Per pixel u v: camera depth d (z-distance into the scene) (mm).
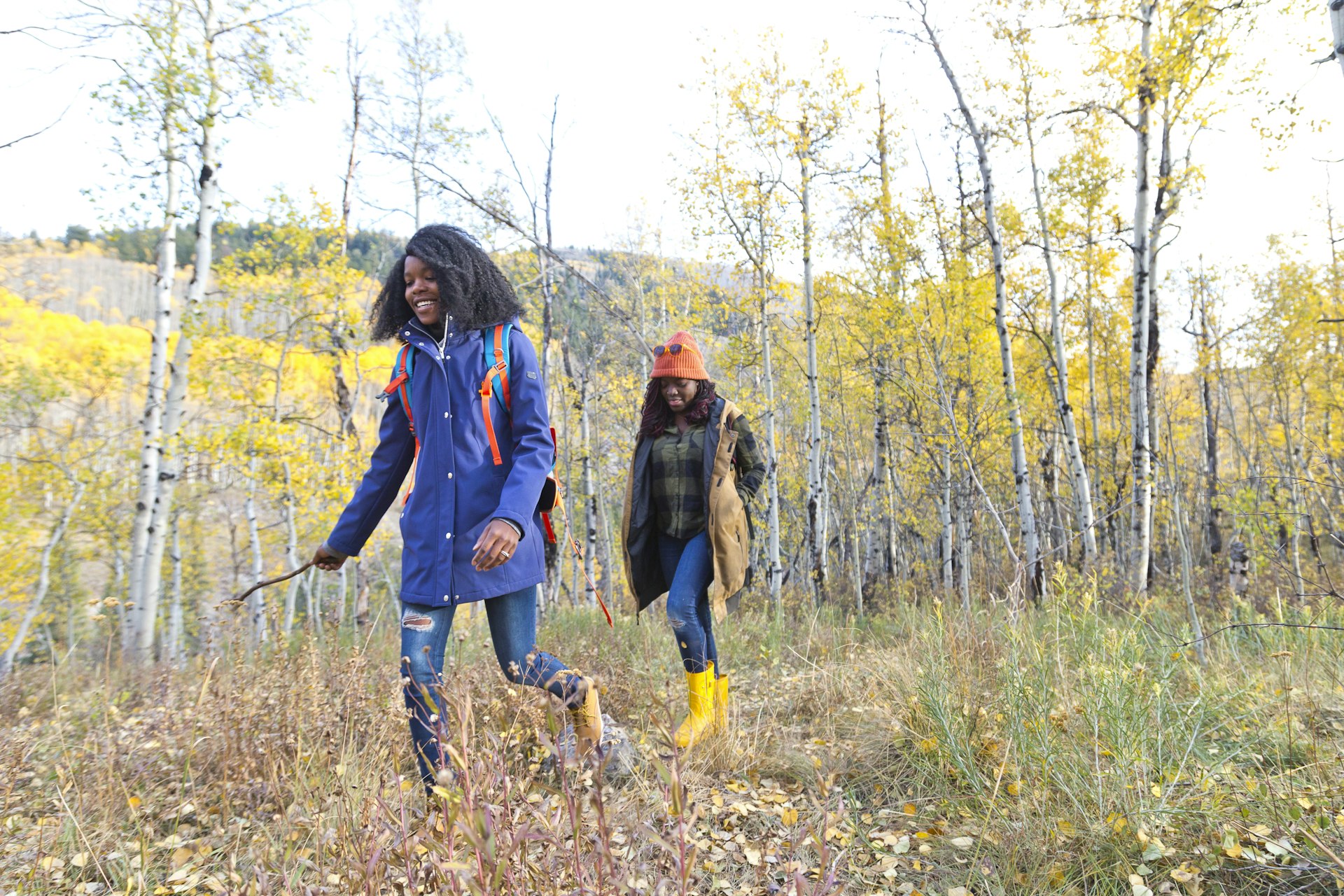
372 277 14289
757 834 2311
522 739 2121
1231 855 1960
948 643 3498
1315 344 19391
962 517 12852
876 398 14844
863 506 17453
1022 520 10789
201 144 10836
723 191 12555
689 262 15648
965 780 2525
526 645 2367
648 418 3566
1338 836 1993
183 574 19609
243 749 2553
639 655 4406
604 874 1257
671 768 1260
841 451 20375
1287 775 2426
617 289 14680
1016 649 2947
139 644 9781
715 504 3303
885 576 17672
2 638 14125
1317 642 4219
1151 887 1959
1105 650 2824
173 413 10945
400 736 2541
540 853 1620
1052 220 13328
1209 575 10602
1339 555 7984
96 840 2268
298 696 2820
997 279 11078
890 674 3615
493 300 2402
